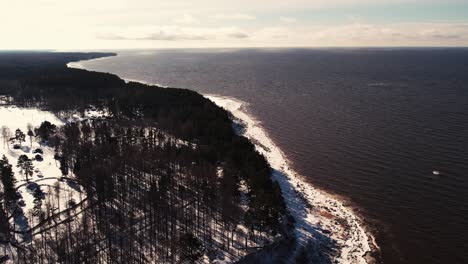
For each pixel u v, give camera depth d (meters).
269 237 103.50
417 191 137.62
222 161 143.12
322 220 119.38
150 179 131.88
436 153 172.00
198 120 185.38
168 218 109.38
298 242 106.12
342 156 171.12
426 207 127.25
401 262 101.44
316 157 170.38
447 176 148.50
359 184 144.00
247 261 95.00
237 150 141.38
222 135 163.88
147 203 116.88
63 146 157.50
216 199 114.75
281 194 120.75
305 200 131.38
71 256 92.50
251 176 119.62
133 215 111.62
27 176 133.25
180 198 120.75
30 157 157.50
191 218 109.62
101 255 95.56
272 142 191.25
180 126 177.00
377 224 118.38
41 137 179.88
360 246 107.44
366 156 170.38
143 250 98.31
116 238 102.50
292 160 167.12
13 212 111.56
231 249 98.44
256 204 103.69
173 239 99.31
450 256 103.75
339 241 109.50
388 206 128.38
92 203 116.19
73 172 139.25
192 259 92.75
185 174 132.00
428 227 116.56
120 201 120.69
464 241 109.75
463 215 122.19
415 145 182.88
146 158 144.00
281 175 149.62
